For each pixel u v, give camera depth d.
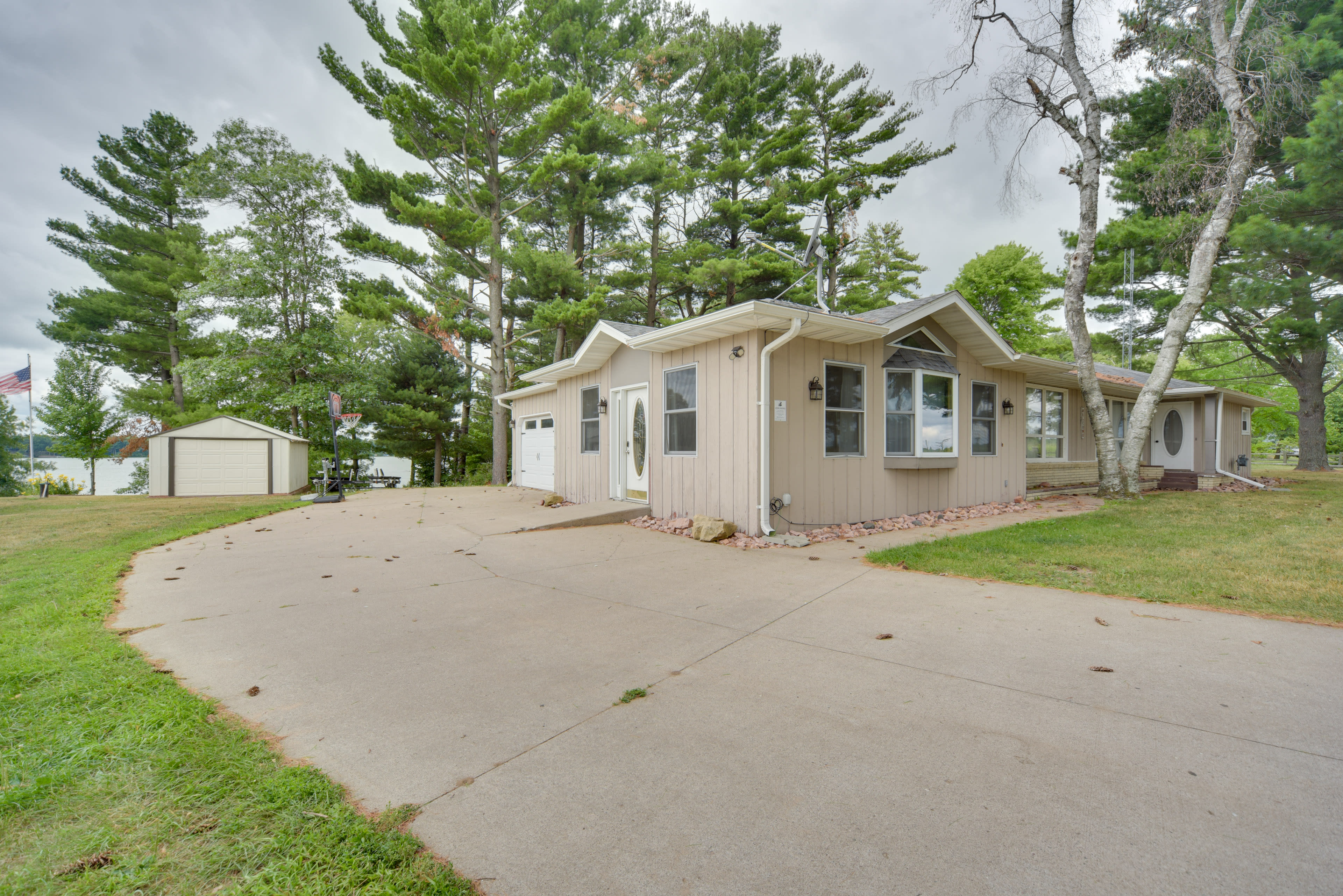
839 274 23.58
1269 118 12.09
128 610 4.36
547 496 13.03
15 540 8.02
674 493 8.84
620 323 10.75
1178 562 5.35
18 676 2.90
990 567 5.40
